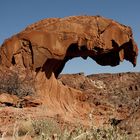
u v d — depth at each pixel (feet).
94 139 21.98
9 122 54.54
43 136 16.61
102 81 247.09
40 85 104.58
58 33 109.91
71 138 17.52
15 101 82.69
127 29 122.21
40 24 111.65
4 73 101.24
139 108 40.14
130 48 124.16
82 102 110.52
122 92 217.56
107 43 116.78
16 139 12.94
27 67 105.29
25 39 107.34
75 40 111.45
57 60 110.01
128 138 24.88
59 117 70.28
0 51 107.86
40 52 106.63
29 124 35.40
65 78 215.10
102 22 117.39
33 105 82.74
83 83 212.84
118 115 101.35
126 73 260.21
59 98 107.34
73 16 115.75
